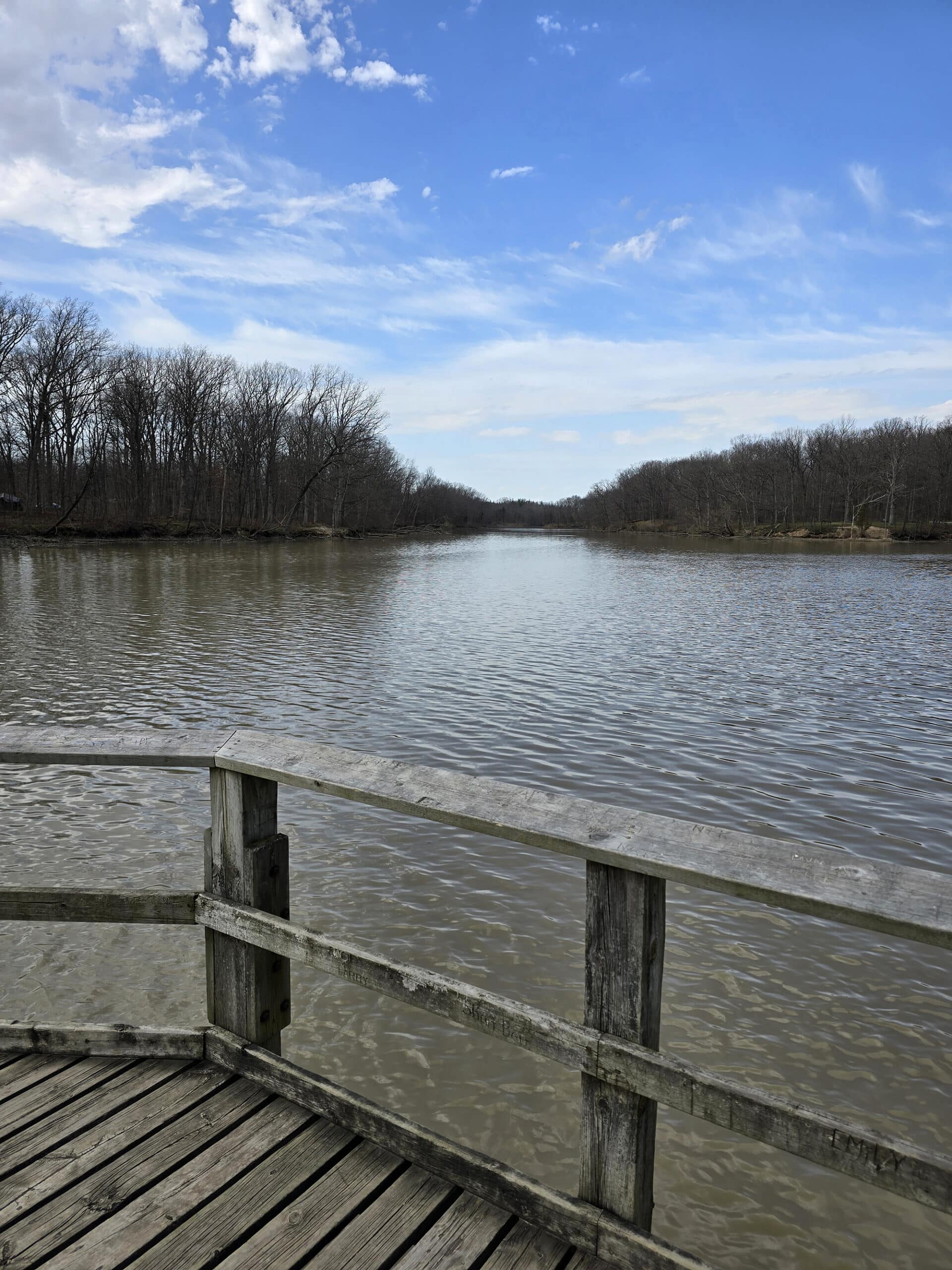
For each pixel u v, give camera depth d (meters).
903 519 98.62
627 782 9.12
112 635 19.30
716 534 101.69
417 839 7.26
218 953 2.69
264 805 2.60
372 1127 2.38
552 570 47.28
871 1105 4.23
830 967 5.45
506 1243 2.07
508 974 5.30
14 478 61.81
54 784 8.52
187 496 73.69
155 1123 2.46
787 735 11.13
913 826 7.98
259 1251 2.05
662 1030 4.79
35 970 5.25
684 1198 3.64
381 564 48.88
